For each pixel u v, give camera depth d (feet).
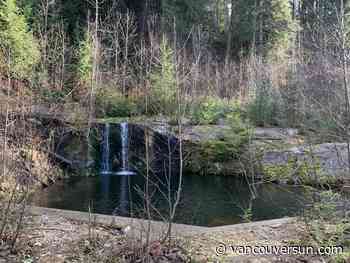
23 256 11.28
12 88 24.16
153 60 49.83
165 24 61.72
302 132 33.63
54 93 38.63
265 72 44.60
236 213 23.17
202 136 37.32
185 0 69.15
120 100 46.01
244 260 11.66
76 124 36.45
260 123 40.52
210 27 74.23
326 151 26.37
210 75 54.44
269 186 29.73
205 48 61.72
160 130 37.45
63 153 35.09
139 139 38.70
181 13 67.46
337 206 14.70
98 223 14.40
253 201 25.76
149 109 44.29
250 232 14.23
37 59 39.93
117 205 24.90
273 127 39.50
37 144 27.12
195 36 59.72
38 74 37.37
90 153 37.29
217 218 22.16
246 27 74.49
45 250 11.73
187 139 37.01
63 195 27.55
